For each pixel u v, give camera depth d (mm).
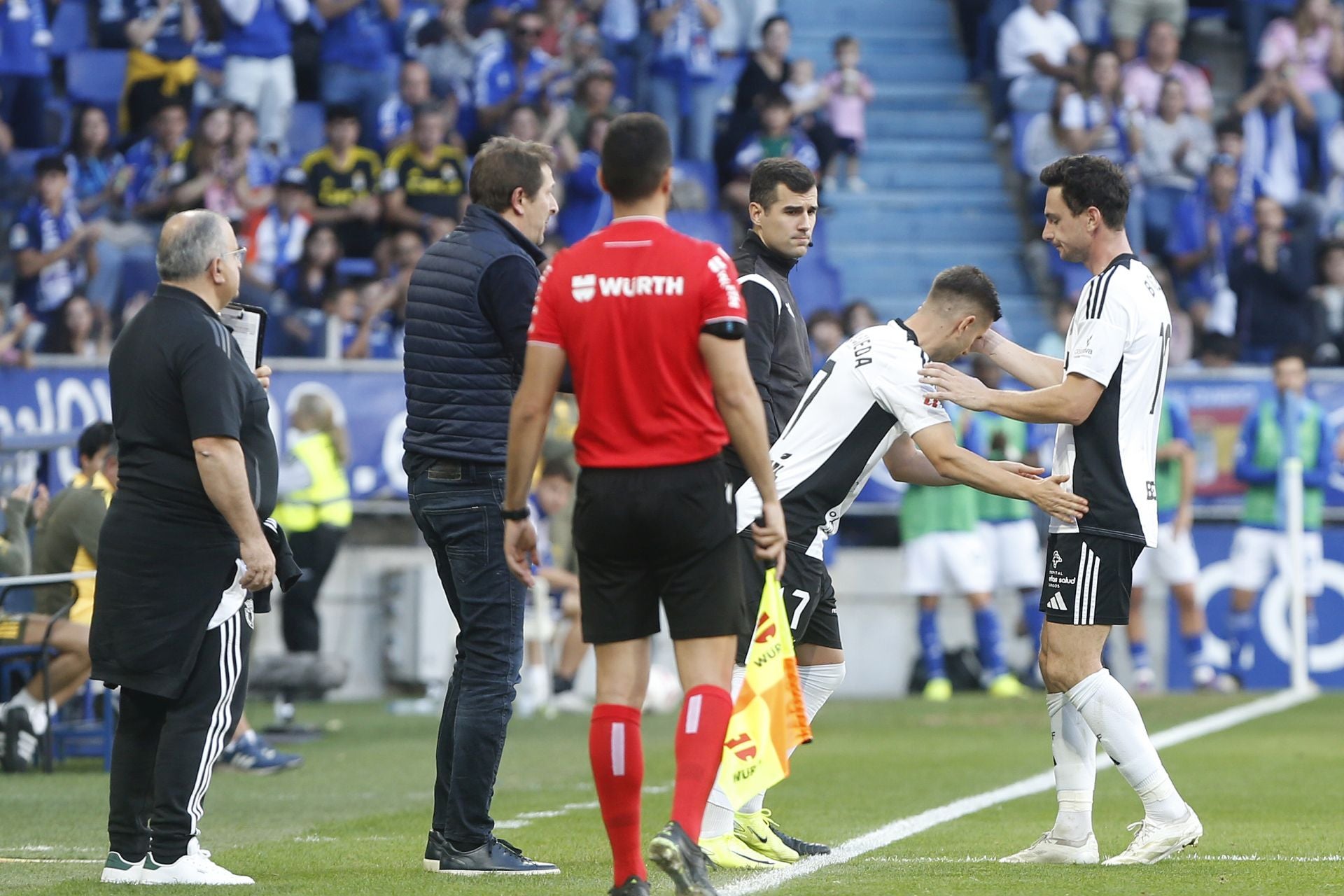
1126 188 20406
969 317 20875
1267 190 63844
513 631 19516
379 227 56781
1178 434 51656
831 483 20703
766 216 21438
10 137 59625
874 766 33000
